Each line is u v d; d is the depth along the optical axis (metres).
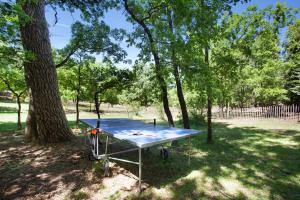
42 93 8.07
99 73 14.73
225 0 7.50
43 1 8.16
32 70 7.95
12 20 5.43
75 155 6.86
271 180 5.36
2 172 5.53
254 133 11.95
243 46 8.48
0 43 6.68
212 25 7.64
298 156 7.38
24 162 6.25
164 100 9.09
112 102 27.39
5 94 46.69
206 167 6.33
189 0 7.07
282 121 16.39
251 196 4.55
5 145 8.11
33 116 8.69
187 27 7.64
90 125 7.59
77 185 4.90
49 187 4.78
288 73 21.83
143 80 16.36
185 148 8.62
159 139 4.95
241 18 8.23
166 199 4.43
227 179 5.43
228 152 8.02
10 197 4.34
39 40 7.88
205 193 4.69
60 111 8.53
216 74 8.91
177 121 18.50
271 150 8.23
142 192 4.71
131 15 9.03
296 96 22.16
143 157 7.31
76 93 14.95
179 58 8.00
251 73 15.80
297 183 5.18
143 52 8.95
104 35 11.25
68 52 11.56
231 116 20.55
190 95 15.95
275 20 8.00
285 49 23.02
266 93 19.70
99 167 5.75
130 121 8.94
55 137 8.33
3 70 10.50
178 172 5.93
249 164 6.58
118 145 9.04
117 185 4.95
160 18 8.71
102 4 10.53
